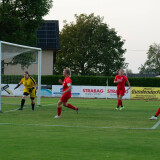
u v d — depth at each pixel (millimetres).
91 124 18359
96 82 76438
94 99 54125
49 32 96688
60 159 10055
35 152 11000
